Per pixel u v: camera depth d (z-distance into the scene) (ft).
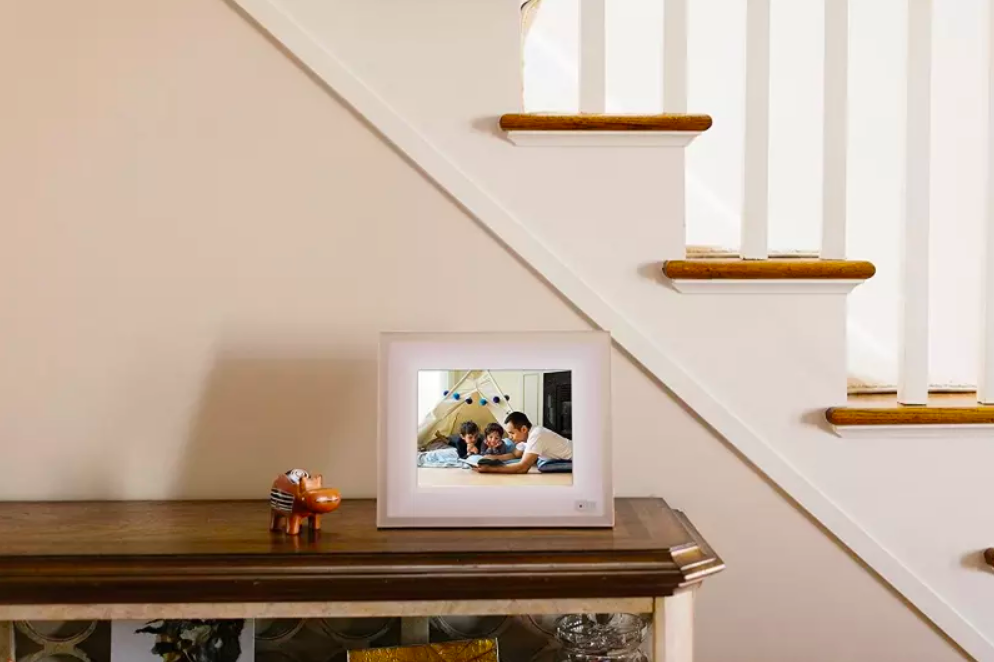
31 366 4.41
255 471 4.46
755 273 4.33
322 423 4.47
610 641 3.91
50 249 4.41
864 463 4.44
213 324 4.45
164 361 4.44
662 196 4.45
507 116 4.33
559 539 3.56
